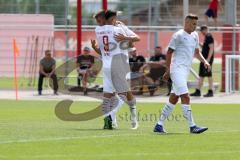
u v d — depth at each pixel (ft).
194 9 360.07
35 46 342.85
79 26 285.64
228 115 203.72
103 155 119.85
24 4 375.04
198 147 130.21
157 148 128.47
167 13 350.02
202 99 260.83
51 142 135.74
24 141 137.08
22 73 355.97
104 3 277.23
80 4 286.05
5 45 357.00
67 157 117.50
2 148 127.54
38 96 267.59
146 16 382.22
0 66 357.61
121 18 379.55
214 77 347.15
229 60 283.59
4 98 258.98
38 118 188.65
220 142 137.18
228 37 295.89
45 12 360.07
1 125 168.86
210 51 267.39
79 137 143.54
